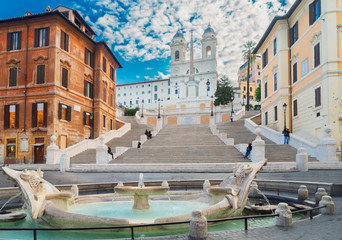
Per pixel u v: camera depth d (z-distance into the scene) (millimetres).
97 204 10227
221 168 19969
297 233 6113
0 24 33000
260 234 6066
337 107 24078
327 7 24922
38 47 31953
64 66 33031
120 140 36125
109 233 6980
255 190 12750
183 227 7145
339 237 5793
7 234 7379
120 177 18516
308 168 18906
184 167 20984
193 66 108688
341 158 21438
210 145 28578
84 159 27078
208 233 6148
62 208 8750
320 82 25688
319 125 25734
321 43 25703
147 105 88312
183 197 11070
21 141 31484
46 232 7461
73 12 37875
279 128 33281
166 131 40219
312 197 11273
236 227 7824
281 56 33312
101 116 40312
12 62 32562
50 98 30922
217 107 58375
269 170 18438
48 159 26109
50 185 8914
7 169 8672
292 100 32375
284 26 33531
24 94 31766
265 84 40281
